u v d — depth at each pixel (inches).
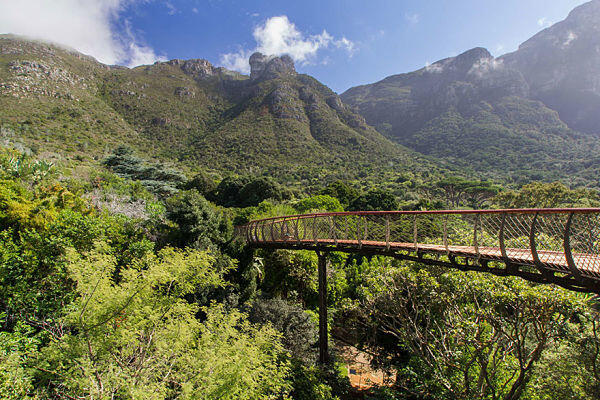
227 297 465.7
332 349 522.9
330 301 633.6
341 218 505.7
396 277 422.9
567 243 171.6
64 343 235.5
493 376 343.6
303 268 625.0
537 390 323.6
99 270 267.6
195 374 257.4
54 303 297.6
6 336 222.2
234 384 245.0
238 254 523.5
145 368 243.8
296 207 1283.2
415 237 265.9
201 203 537.6
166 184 1245.7
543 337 293.1
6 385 185.0
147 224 517.0
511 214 202.1
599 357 293.1
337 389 376.8
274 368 303.7
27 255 305.0
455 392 331.0
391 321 494.3
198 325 299.4
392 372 470.3
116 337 248.2
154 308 285.9
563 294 276.2
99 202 591.5
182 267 304.0
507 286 316.5
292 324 451.5
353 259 851.4
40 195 454.3
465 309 353.7
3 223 365.1
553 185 1342.3
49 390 232.2
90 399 200.8
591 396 283.4
